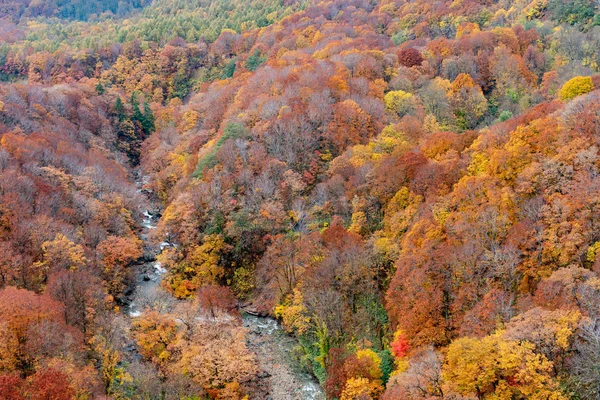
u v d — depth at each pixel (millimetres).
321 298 88750
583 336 55750
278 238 109062
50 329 72250
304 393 81875
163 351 84250
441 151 108500
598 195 70312
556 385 54656
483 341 60406
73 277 85875
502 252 73312
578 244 68938
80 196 117250
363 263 91812
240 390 80312
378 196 105188
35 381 63375
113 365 79062
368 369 75250
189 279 111312
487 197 83500
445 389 60000
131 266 115562
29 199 104688
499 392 57781
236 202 116875
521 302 66375
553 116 90312
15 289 77250
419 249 81625
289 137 125875
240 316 101812
